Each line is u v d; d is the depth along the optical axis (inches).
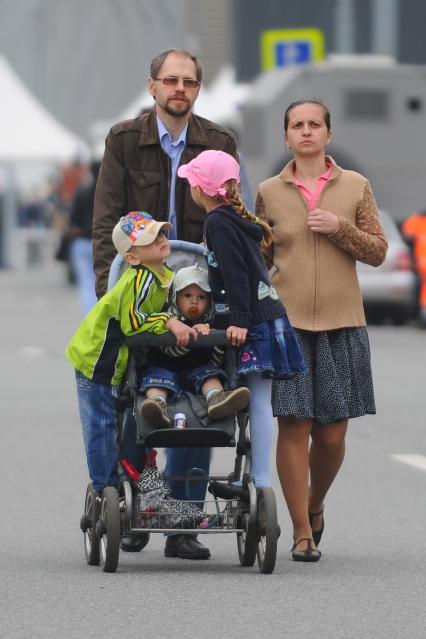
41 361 2234.3
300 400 981.8
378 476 1305.4
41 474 1305.4
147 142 1008.2
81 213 2170.3
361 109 3641.7
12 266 5364.2
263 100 3654.0
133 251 909.8
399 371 2138.3
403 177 3651.6
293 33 3848.4
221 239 909.2
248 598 853.8
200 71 1010.1
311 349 996.6
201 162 921.5
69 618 805.9
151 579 908.0
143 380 911.0
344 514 1141.7
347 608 831.1
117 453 943.7
